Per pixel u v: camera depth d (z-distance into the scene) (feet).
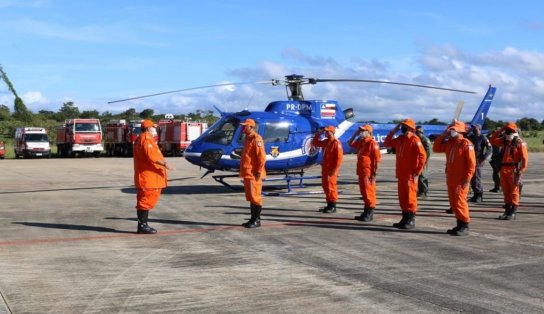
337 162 34.81
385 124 51.52
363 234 27.99
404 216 29.66
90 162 110.83
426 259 22.34
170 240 26.45
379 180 62.23
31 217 33.83
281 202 41.16
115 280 19.15
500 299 16.87
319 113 48.19
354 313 15.60
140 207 27.96
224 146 44.06
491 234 28.04
